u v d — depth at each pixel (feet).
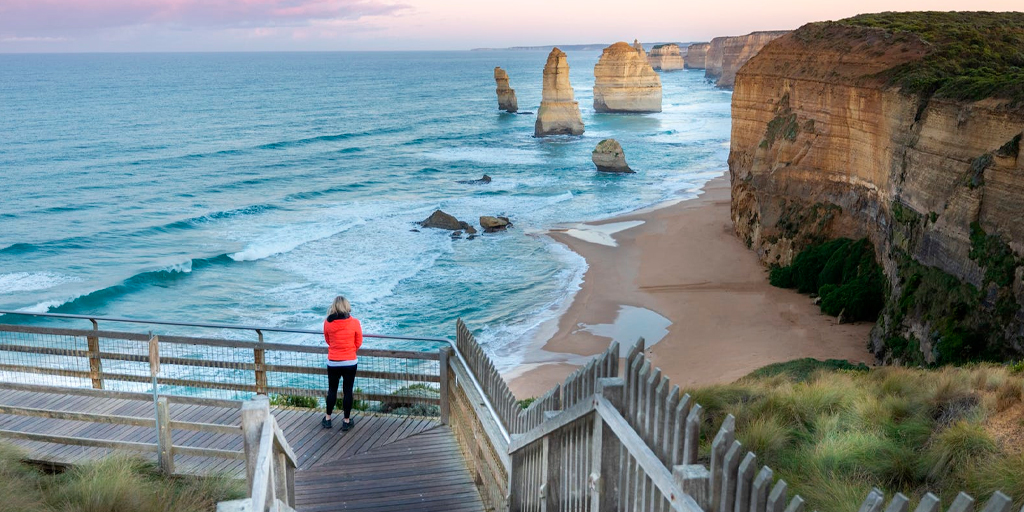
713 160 280.92
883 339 88.38
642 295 117.50
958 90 86.22
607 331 102.94
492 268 137.08
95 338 33.42
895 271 94.12
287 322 113.29
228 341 32.76
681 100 589.32
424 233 165.99
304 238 164.45
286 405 34.99
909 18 139.44
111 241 168.86
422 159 296.10
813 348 92.63
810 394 34.42
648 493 12.67
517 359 94.68
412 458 28.94
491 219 167.63
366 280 132.36
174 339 33.01
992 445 25.25
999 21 136.67
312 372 32.14
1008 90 78.38
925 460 25.23
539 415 19.35
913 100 94.68
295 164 284.82
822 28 138.62
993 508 7.23
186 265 142.31
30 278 142.20
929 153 88.74
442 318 112.27
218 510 11.10
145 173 264.72
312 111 522.88
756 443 28.27
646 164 272.72
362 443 30.35
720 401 37.01
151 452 26.61
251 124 433.48
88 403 32.07
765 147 133.90
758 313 106.93
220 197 219.82
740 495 9.66
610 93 468.34
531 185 231.09
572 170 261.03
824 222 118.93
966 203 78.07
